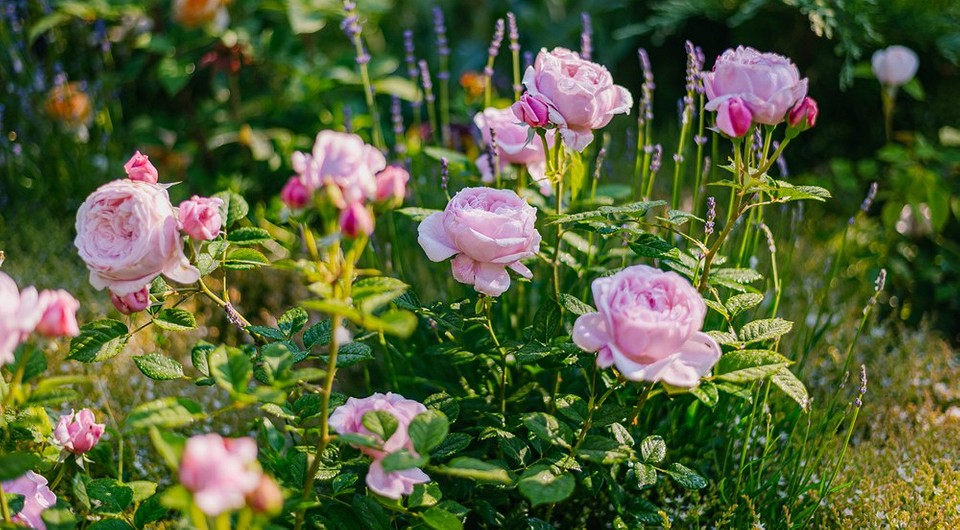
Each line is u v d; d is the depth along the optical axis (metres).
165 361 1.12
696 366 1.04
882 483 1.31
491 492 1.23
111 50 2.01
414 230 1.61
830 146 1.99
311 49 1.99
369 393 1.37
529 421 1.11
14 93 1.84
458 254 1.13
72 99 1.81
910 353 1.52
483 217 1.10
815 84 1.96
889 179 1.85
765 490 1.28
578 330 1.05
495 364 1.29
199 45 1.73
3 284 0.99
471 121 1.82
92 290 1.57
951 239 1.81
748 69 1.09
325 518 1.14
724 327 1.31
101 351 1.12
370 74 1.81
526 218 1.11
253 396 1.01
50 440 1.14
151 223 1.06
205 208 1.08
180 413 1.01
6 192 1.78
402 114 2.17
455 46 2.57
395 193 1.01
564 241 1.40
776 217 1.74
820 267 1.65
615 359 1.03
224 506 0.91
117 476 1.20
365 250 1.48
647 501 1.20
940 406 1.47
